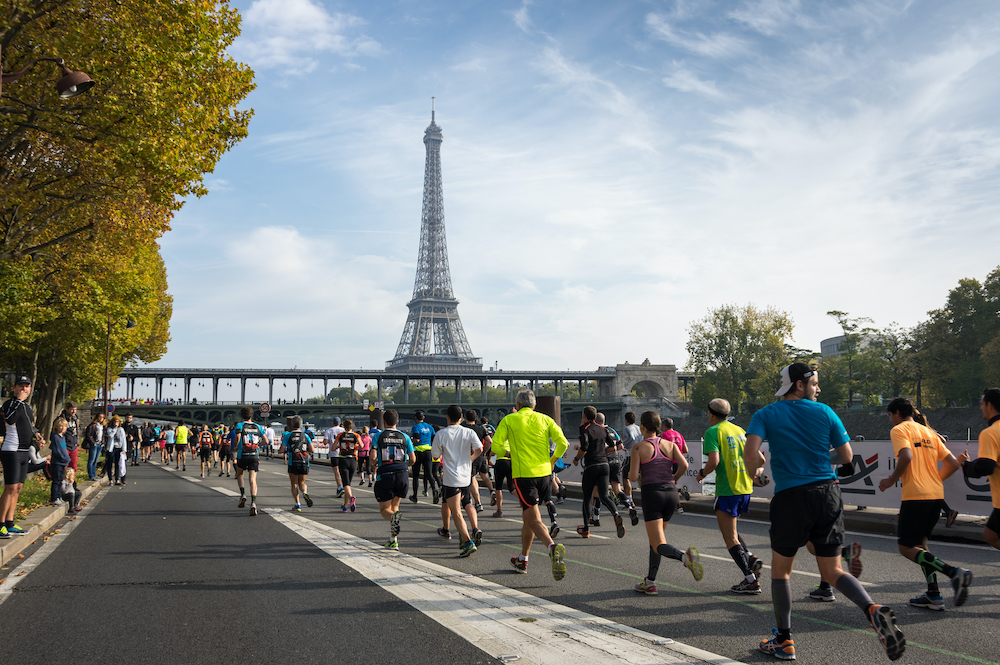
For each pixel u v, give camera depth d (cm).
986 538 717
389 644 553
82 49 1597
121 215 2300
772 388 9062
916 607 674
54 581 801
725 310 9719
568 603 689
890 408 748
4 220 2261
